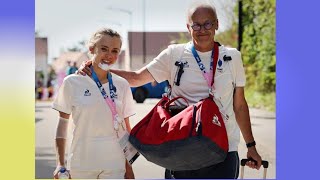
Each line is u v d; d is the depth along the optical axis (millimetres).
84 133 3951
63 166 4004
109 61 3959
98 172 3986
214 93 3939
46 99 23203
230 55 3986
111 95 3984
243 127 4250
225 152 3721
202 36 3904
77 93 3945
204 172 3953
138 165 8305
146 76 4219
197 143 3611
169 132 3686
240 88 4082
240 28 17828
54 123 13781
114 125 3949
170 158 3719
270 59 17312
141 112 15906
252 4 17484
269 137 11094
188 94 4004
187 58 4004
